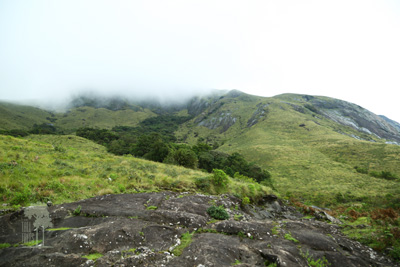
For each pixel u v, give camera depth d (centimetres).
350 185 4862
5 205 841
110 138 10600
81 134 10788
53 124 19562
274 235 819
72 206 901
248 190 1808
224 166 4838
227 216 1020
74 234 627
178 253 609
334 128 13612
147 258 550
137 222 776
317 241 785
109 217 815
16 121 16400
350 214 1386
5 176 1070
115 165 1831
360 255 751
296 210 1850
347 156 7481
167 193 1281
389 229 889
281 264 564
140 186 1372
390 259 743
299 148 9075
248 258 620
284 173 6284
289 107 17562
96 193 1153
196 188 1559
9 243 585
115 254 558
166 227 762
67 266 487
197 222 858
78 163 1711
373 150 7481
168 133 19125
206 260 559
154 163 2327
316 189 4603
